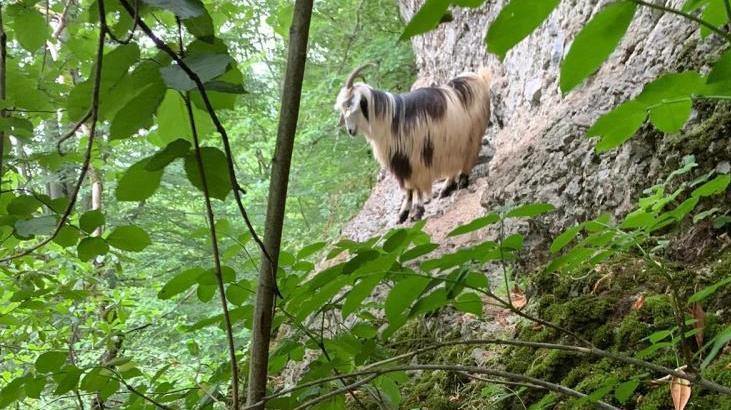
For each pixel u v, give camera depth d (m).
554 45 4.22
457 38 7.07
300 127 9.80
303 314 1.18
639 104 0.83
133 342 4.58
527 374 2.09
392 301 1.06
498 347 2.46
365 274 1.08
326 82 9.50
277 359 1.56
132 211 6.75
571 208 3.04
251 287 1.43
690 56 2.64
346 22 9.28
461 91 5.44
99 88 0.85
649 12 3.16
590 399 1.12
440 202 5.77
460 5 0.57
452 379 2.40
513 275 3.16
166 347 5.06
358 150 9.84
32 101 1.71
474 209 5.09
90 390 1.46
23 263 2.57
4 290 2.64
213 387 1.56
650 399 1.61
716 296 1.87
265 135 9.27
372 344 1.38
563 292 2.37
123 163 5.23
